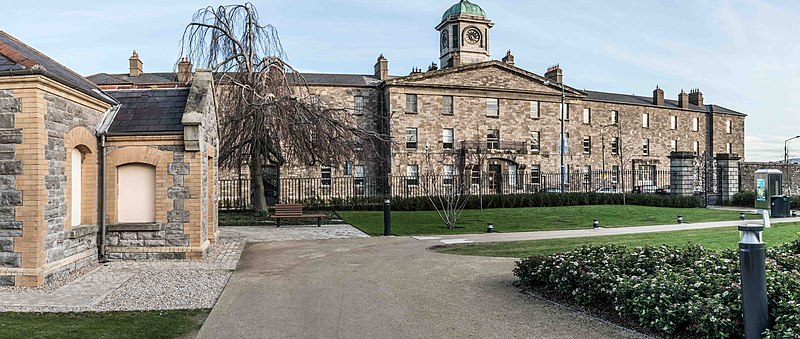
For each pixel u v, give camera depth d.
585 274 7.89
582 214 27.27
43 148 9.81
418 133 45.12
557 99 50.12
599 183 52.22
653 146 57.88
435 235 18.38
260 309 8.14
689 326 6.27
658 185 55.75
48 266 9.92
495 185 47.72
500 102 48.00
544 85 49.59
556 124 50.09
